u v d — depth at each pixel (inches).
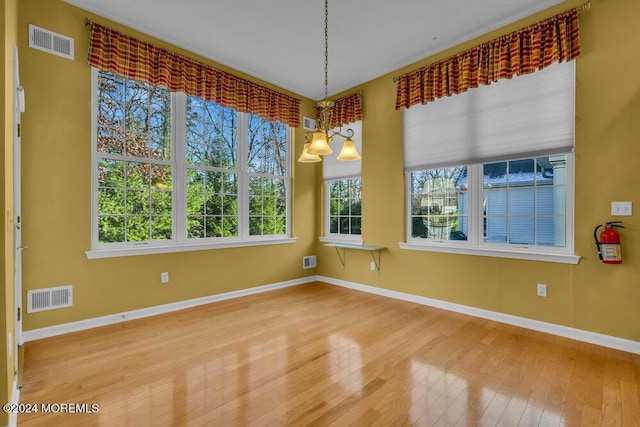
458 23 124.3
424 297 151.1
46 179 109.1
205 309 143.2
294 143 194.2
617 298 101.5
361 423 66.5
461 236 142.2
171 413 69.2
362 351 100.5
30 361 92.3
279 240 183.0
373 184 172.9
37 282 107.0
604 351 100.0
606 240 99.7
